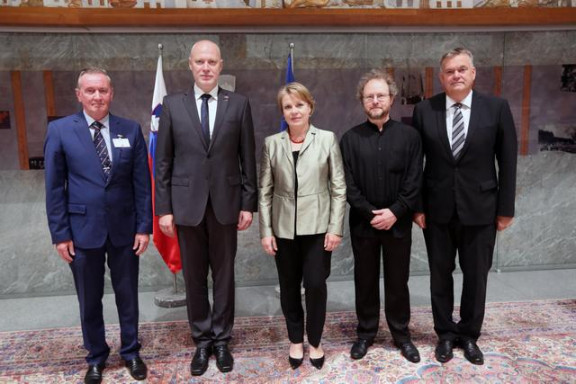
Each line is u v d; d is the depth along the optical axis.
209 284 3.79
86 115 2.22
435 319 2.52
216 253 2.38
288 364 2.44
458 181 2.33
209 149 2.26
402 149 2.30
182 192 2.27
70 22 3.13
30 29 3.26
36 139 3.43
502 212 2.33
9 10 3.05
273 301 3.38
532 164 3.87
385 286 2.47
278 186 2.29
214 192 2.27
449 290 2.49
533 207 3.93
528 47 3.70
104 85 2.14
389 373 2.32
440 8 3.35
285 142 2.29
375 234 2.35
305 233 2.23
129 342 2.38
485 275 2.41
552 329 2.78
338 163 2.30
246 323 2.98
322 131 2.33
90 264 2.22
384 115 2.28
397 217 2.28
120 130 2.26
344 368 2.38
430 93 3.67
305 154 2.25
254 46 3.53
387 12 3.32
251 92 3.57
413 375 2.29
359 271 2.46
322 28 3.44
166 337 2.78
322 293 2.31
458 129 2.33
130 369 2.35
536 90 3.76
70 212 2.19
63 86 3.40
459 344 2.56
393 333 2.52
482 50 3.68
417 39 3.62
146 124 3.51
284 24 3.31
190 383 2.27
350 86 3.63
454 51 2.28
